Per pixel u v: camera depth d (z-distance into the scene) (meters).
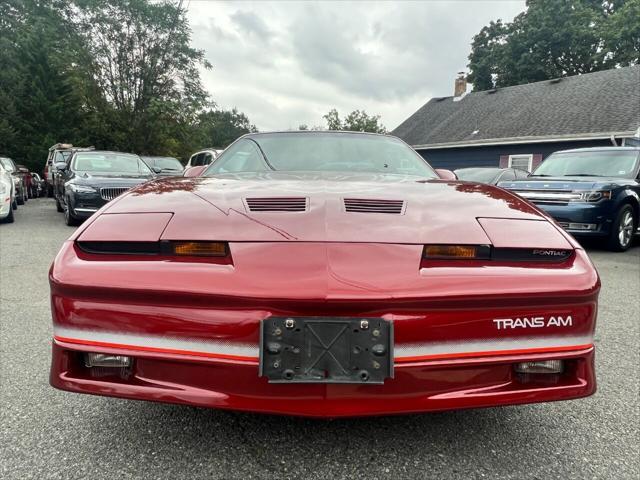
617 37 28.75
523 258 1.62
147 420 2.04
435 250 1.58
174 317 1.49
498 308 1.53
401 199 1.93
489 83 36.66
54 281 1.55
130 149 26.27
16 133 24.47
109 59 26.39
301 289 1.44
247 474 1.68
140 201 1.88
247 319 1.46
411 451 1.84
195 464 1.73
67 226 9.20
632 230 7.47
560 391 1.58
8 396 2.24
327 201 1.85
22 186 14.61
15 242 7.13
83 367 1.58
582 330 1.59
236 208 1.78
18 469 1.68
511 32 34.06
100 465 1.72
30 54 26.05
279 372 1.45
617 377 2.59
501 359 1.53
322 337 1.45
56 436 1.90
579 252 1.67
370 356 1.45
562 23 31.27
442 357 1.50
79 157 9.59
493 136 19.91
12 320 3.41
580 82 20.72
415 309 1.47
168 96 27.67
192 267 1.52
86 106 26.06
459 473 1.71
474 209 1.85
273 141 3.05
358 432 1.97
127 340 1.52
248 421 2.04
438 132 23.41
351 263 1.50
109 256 1.59
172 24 26.77
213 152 10.61
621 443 1.93
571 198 6.97
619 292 4.60
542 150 18.12
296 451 1.82
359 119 28.62
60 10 28.16
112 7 25.84
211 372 1.50
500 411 2.18
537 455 1.83
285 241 1.57
